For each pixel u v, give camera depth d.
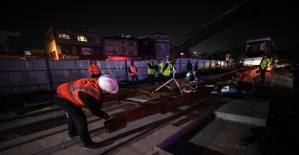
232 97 5.91
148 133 2.96
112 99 4.45
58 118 4.58
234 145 2.90
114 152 2.36
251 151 2.71
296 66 6.05
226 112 4.10
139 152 2.35
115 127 2.51
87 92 2.06
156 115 3.92
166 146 2.81
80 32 28.38
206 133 3.37
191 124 3.52
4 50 30.34
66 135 2.97
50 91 8.31
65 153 2.37
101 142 2.61
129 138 2.76
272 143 2.93
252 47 15.43
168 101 3.85
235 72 9.74
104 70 11.24
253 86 8.49
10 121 4.00
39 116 4.38
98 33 30.77
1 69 7.23
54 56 26.75
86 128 2.42
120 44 35.44
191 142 3.02
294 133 3.30
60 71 9.10
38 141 2.75
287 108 4.80
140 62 13.81
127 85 9.98
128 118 2.76
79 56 25.86
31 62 8.07
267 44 14.66
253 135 3.24
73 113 2.30
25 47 32.69
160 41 42.59
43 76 8.45
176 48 21.64
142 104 3.85
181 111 4.13
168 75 9.04
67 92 2.21
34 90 8.15
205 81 6.67
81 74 9.98
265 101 5.05
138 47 39.22
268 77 12.41
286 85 8.70
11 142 2.74
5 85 7.34
